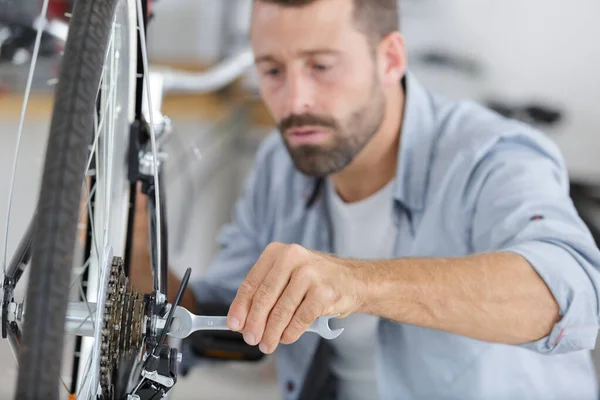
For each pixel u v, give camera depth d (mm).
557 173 954
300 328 616
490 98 2416
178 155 2316
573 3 2443
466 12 2490
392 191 1095
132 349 599
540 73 2500
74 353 734
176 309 608
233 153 2430
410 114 1077
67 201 440
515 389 1029
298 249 638
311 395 1078
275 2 958
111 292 557
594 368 1117
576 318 737
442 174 1026
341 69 978
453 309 701
